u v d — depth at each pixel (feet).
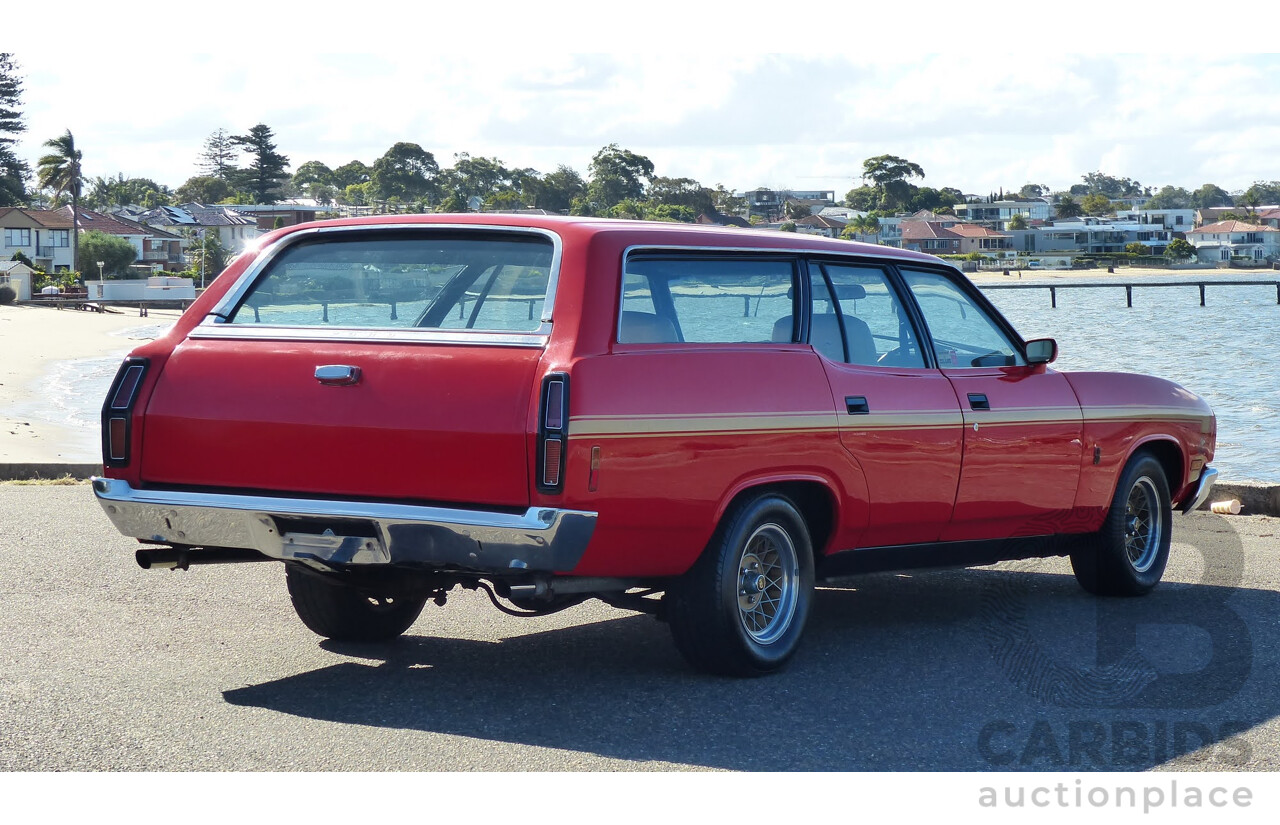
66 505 31.45
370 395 15.52
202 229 474.49
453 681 17.15
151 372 16.74
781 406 17.17
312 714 15.60
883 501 18.74
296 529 15.72
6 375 119.44
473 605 22.17
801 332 18.16
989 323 21.62
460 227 16.51
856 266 19.49
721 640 16.89
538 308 15.71
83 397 99.25
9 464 37.63
